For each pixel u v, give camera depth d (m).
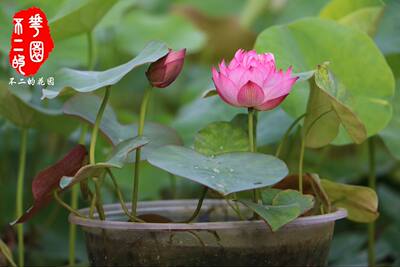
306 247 3.21
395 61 3.61
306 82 3.46
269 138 3.59
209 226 3.15
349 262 3.79
